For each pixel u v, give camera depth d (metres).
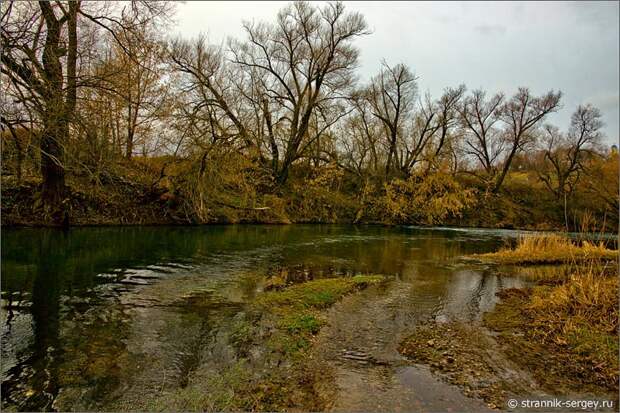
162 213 26.06
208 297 10.22
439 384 5.90
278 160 37.38
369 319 8.89
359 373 6.23
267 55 36.06
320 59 36.00
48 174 20.59
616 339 7.07
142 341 7.33
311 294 10.61
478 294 11.35
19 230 19.27
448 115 44.81
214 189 26.80
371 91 43.69
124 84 16.33
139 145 26.20
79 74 15.03
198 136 24.48
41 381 5.82
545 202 49.22
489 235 30.61
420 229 34.94
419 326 8.49
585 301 8.71
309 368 6.37
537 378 6.08
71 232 20.17
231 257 16.16
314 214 36.31
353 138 44.81
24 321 8.18
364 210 38.44
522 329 8.24
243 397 5.44
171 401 5.34
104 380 5.88
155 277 12.20
